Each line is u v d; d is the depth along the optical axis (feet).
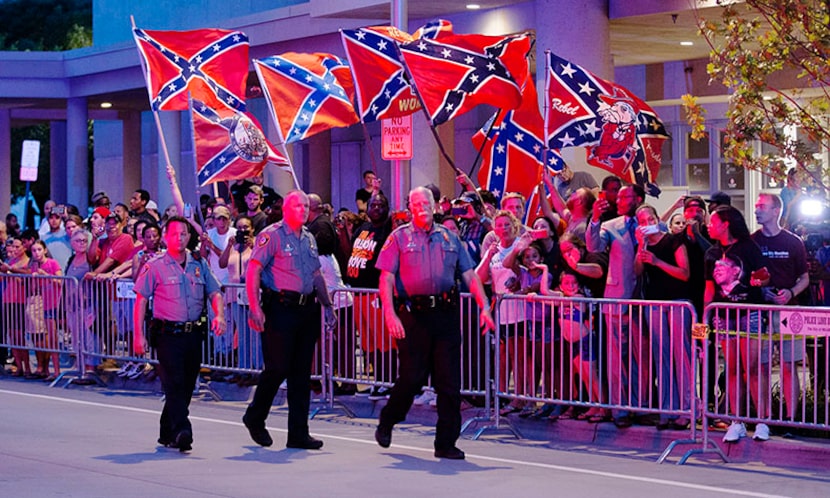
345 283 49.06
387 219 44.75
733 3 43.27
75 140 104.78
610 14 58.75
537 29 60.85
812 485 30.58
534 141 48.73
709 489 29.76
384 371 43.11
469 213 43.29
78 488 28.45
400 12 52.11
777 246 35.19
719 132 70.79
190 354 34.68
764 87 40.96
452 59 45.88
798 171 42.32
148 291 34.50
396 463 32.78
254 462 32.63
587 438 37.58
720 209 35.42
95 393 48.75
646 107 44.83
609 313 36.76
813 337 34.22
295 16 79.25
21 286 53.93
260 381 34.94
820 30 39.65
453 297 33.81
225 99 50.72
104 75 100.63
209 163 49.24
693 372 34.86
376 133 95.61
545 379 38.45
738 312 34.22
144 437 36.94
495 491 28.86
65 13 206.08
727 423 36.32
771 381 35.12
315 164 95.66
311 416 42.73
